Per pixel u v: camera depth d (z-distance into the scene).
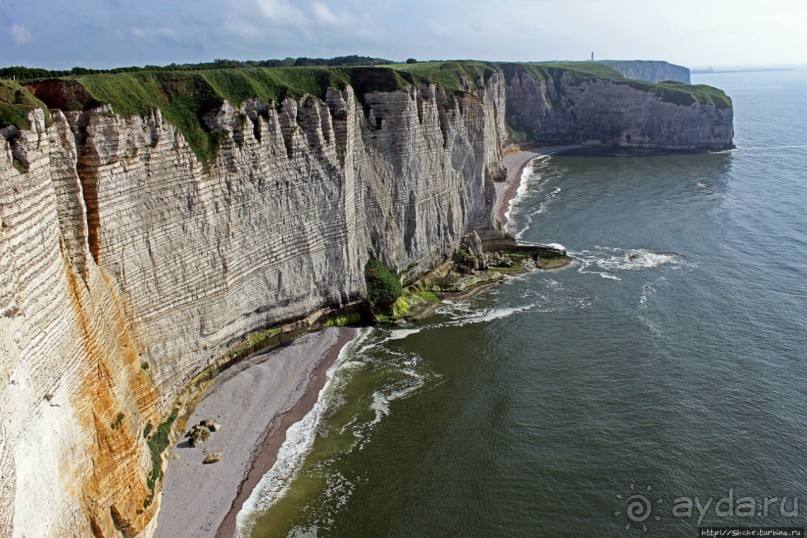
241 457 38.50
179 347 41.38
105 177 34.12
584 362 49.28
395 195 61.94
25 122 25.00
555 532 32.81
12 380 21.11
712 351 50.12
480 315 59.06
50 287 25.39
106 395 29.52
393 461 38.47
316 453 39.22
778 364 47.94
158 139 38.38
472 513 34.25
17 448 21.08
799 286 62.62
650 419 41.62
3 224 21.97
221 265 44.56
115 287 35.09
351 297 57.31
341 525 33.66
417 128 62.97
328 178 53.25
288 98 50.28
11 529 19.94
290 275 51.75
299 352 51.16
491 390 45.88
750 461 37.50
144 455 33.22
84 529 25.39
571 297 62.47
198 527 32.97
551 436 40.34
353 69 61.25
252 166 46.50
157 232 38.72
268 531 33.16
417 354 51.75
